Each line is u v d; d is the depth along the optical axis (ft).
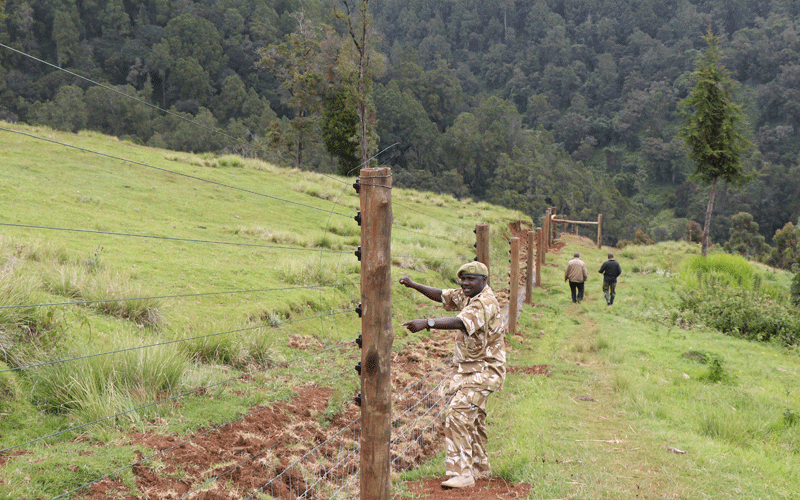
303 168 147.54
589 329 39.40
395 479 15.01
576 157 557.33
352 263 39.88
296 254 40.86
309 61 133.80
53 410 14.85
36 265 23.65
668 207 481.05
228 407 17.26
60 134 70.44
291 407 18.47
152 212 45.37
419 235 61.67
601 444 16.43
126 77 418.92
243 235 44.91
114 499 11.67
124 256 30.09
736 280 60.54
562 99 631.15
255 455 14.85
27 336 16.93
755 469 14.98
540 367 27.48
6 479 11.18
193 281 28.81
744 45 592.19
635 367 28.37
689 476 14.05
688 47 629.10
